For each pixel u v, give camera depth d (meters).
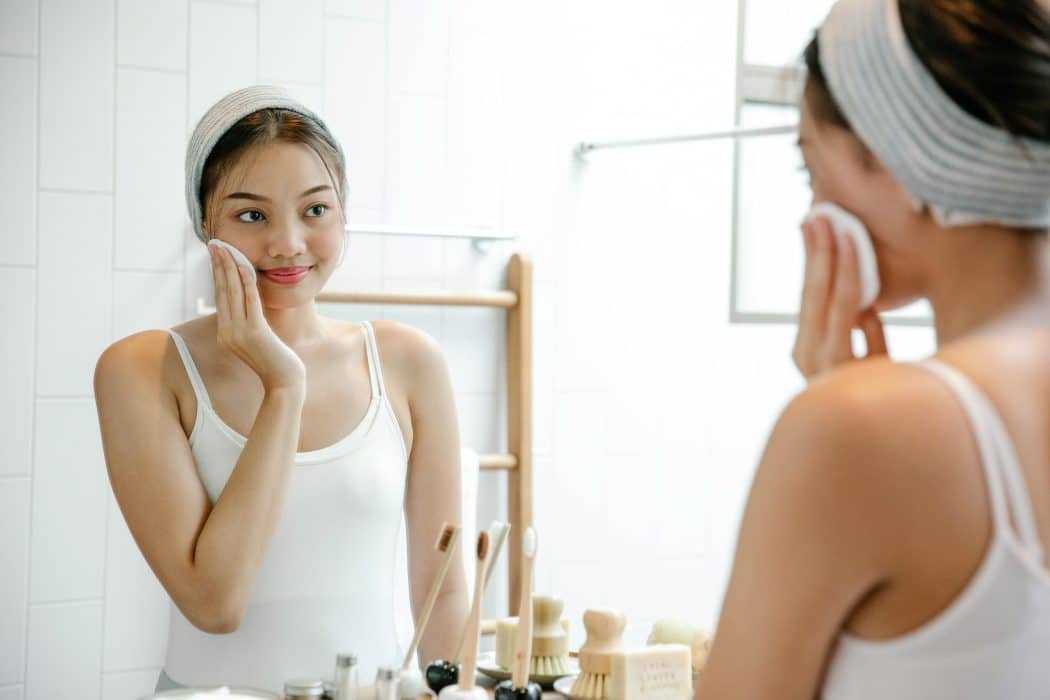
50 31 2.05
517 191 2.45
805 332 0.70
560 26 2.48
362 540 1.38
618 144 2.39
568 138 2.50
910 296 0.68
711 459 2.70
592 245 2.54
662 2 2.59
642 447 2.61
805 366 0.71
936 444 0.58
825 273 0.69
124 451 1.29
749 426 2.75
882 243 0.66
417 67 2.34
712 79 2.66
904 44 0.61
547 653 1.16
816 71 0.66
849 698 0.61
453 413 1.48
